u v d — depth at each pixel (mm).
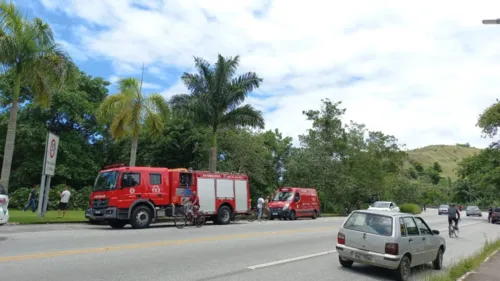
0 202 12773
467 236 22328
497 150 45250
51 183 37500
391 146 55906
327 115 47156
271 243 14148
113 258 9578
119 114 24734
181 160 40156
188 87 29438
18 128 34594
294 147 48000
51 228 16828
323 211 46969
